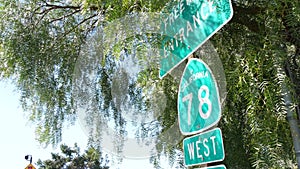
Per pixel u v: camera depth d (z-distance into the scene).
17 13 4.89
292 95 1.90
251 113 1.95
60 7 5.02
